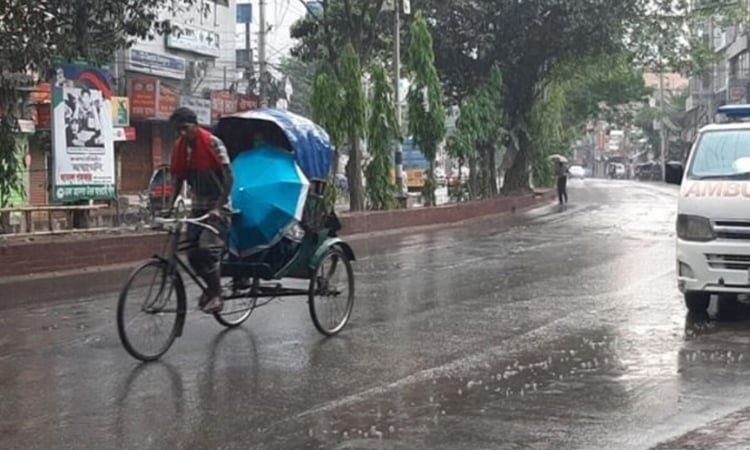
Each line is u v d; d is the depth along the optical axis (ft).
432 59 91.91
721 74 217.15
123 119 91.86
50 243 49.62
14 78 54.34
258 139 30.96
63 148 56.29
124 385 23.86
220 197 27.63
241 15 142.41
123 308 25.86
